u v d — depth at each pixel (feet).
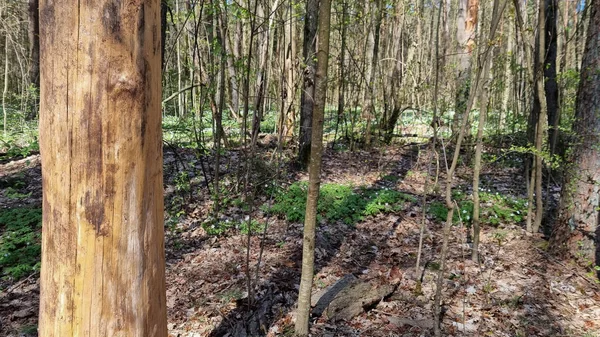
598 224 14.15
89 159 3.74
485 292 12.50
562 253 14.55
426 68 35.29
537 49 20.95
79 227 3.84
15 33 46.55
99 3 3.52
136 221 4.05
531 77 16.19
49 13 3.59
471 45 23.24
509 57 26.25
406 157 31.76
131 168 3.91
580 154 13.89
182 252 15.20
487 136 32.50
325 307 11.27
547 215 18.97
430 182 24.53
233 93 43.24
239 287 12.47
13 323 10.85
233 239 16.20
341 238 16.51
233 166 23.13
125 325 4.13
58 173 3.80
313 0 23.95
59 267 3.95
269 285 12.48
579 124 13.96
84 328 4.01
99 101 3.65
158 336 4.59
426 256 15.08
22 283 12.83
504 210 18.81
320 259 14.70
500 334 10.53
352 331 10.52
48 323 4.11
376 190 22.16
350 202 19.36
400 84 37.01
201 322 10.94
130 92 3.76
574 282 13.20
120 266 4.00
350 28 35.68
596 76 13.24
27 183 22.71
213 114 20.11
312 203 9.16
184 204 18.88
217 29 20.27
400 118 40.91
